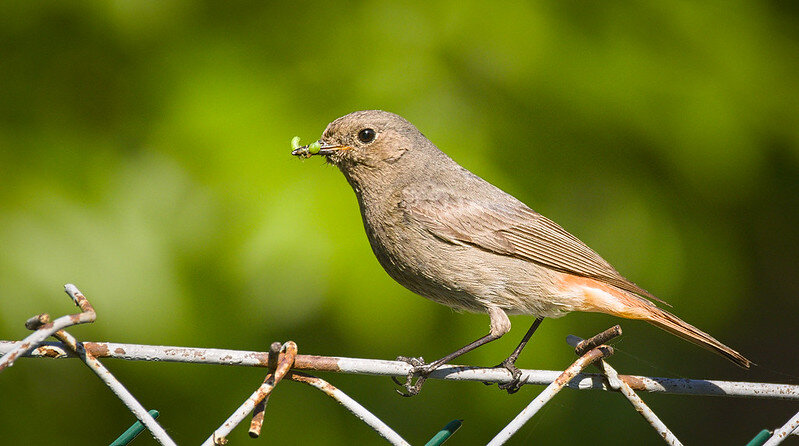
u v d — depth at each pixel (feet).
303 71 34.78
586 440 39.81
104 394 34.22
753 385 18.94
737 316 44.65
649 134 35.40
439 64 34.60
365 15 35.29
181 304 31.96
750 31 37.01
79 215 32.17
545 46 34.83
